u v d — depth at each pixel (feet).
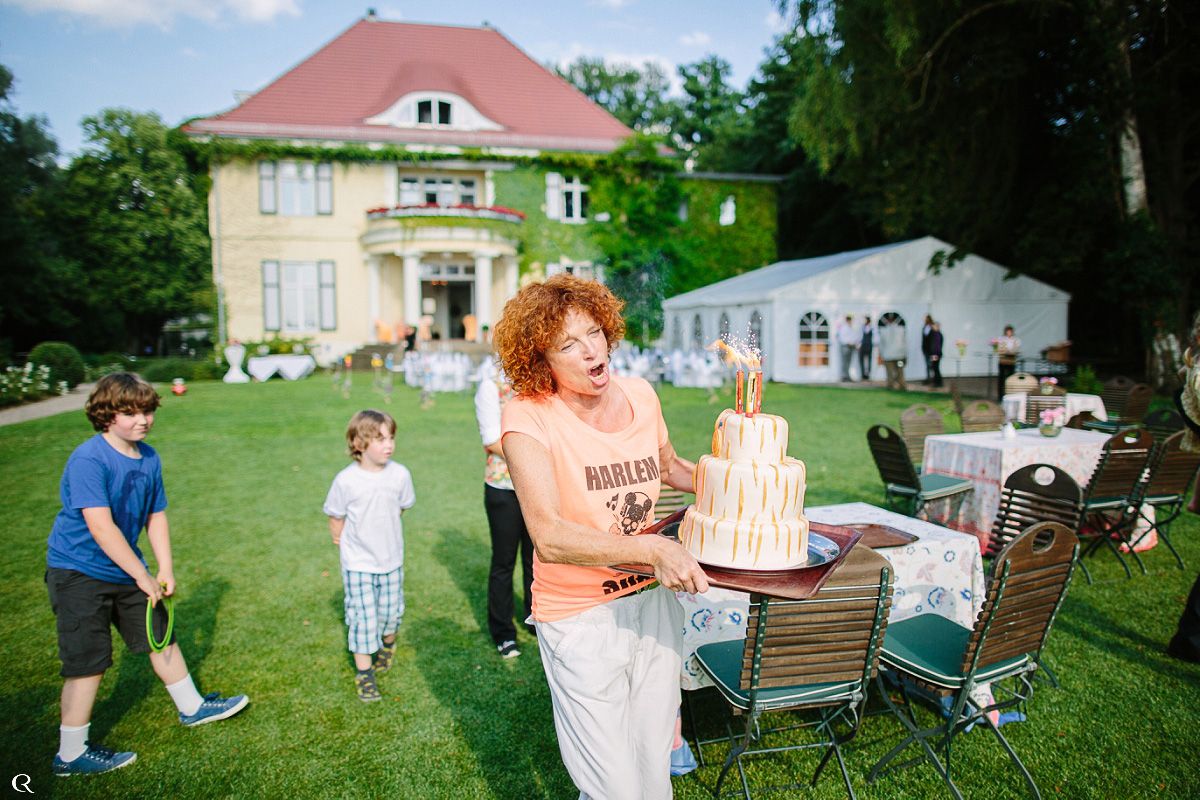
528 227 93.86
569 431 6.44
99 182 98.58
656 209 96.48
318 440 35.58
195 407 49.14
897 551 10.34
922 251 64.59
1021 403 26.89
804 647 8.06
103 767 9.49
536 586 6.67
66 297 91.30
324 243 89.81
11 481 26.22
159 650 10.05
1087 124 51.21
